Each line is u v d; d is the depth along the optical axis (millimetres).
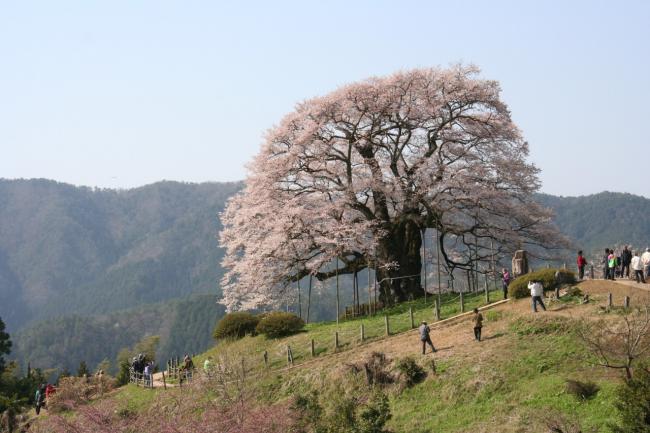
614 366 23750
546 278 35000
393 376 30656
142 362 47219
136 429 26875
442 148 47031
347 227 43094
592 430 21141
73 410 40219
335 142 45938
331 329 40812
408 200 45062
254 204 47125
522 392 26203
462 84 44250
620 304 30609
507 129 46312
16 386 63562
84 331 143375
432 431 25750
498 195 45062
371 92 43750
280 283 46938
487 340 31516
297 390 33500
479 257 47219
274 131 46406
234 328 45719
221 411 25703
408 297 45344
